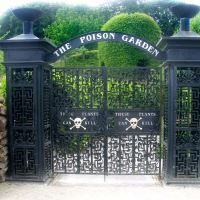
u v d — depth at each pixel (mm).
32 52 6570
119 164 7016
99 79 6965
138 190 6398
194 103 6535
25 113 6734
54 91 7043
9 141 6789
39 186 6598
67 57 17594
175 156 6551
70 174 7402
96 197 6066
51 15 22688
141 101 6949
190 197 6020
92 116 6988
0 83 9055
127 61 13133
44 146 6754
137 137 6988
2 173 6707
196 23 14719
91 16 21719
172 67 6438
